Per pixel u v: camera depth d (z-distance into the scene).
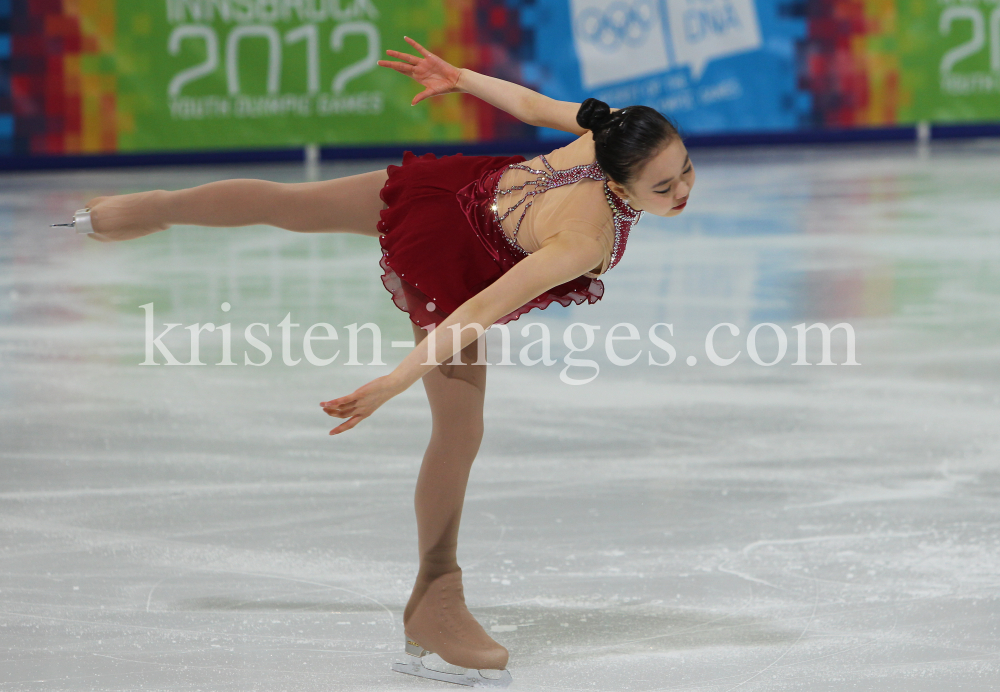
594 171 7.28
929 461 11.65
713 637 8.00
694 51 40.75
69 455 11.87
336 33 38.34
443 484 7.71
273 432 12.69
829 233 26.08
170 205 8.71
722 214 29.16
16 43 36.31
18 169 37.75
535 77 39.38
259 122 38.31
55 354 15.98
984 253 23.34
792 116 42.16
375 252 24.45
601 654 7.79
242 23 37.75
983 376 14.71
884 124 43.06
